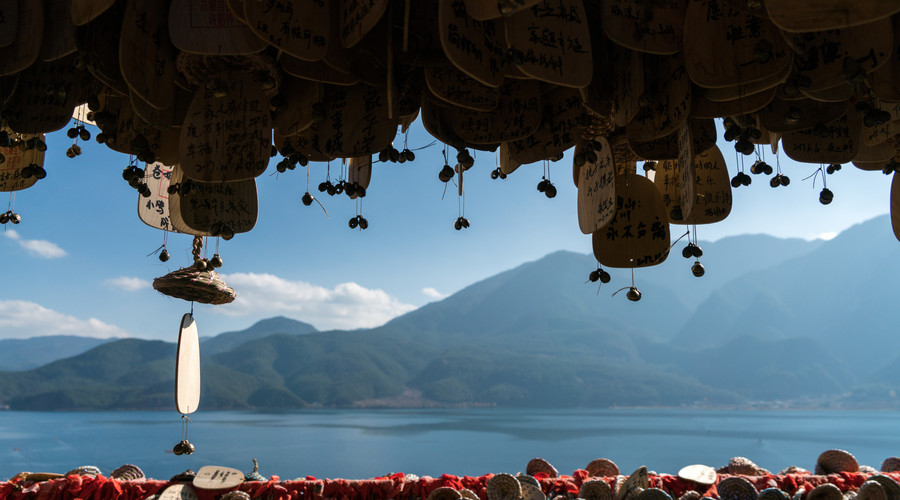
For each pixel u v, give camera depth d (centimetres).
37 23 229
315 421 17062
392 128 276
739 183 320
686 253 333
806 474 301
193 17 231
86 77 268
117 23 252
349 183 316
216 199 315
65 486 283
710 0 241
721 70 237
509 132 287
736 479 278
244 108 266
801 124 280
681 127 285
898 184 321
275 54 263
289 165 318
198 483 285
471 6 203
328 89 287
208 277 305
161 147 304
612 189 288
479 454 8175
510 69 223
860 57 228
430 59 262
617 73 276
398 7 259
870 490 266
